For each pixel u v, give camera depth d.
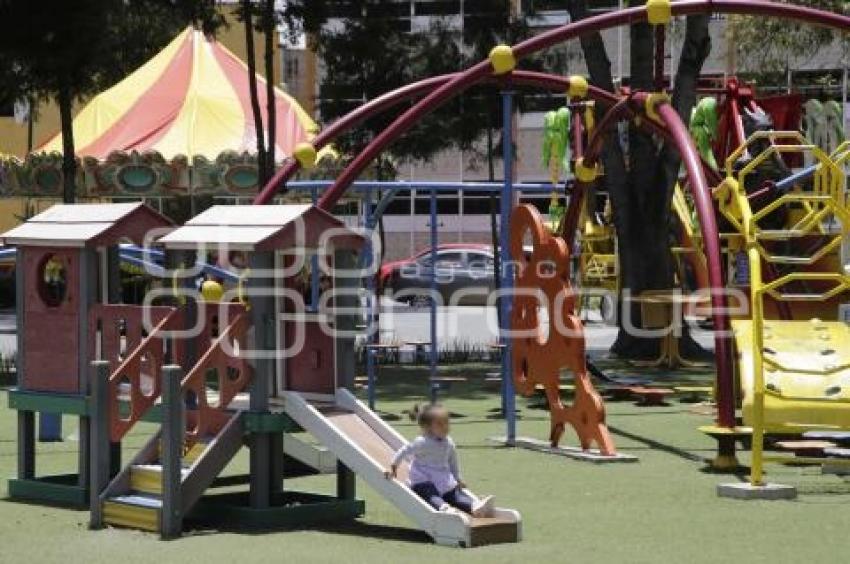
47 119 69.50
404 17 49.03
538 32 57.06
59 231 15.66
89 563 12.25
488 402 26.58
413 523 14.27
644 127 22.05
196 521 14.49
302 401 14.16
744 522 14.12
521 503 15.39
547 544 12.97
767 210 18.45
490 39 44.62
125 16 46.97
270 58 35.25
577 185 23.88
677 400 26.86
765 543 12.98
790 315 27.25
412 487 13.48
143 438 20.83
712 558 12.27
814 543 12.98
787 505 15.18
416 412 14.12
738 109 34.41
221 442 14.05
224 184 39.28
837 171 19.55
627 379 30.05
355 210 52.12
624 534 13.48
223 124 41.34
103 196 39.81
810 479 17.11
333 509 14.52
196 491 13.86
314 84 71.31
